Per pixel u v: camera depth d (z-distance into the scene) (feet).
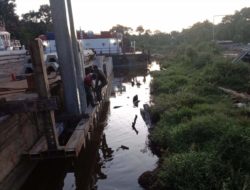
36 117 32.14
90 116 37.45
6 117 25.14
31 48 24.08
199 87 49.96
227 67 56.65
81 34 145.89
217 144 25.12
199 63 79.97
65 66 34.53
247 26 194.29
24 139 28.73
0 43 84.69
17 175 26.18
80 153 32.35
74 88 35.60
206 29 223.30
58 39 33.42
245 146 23.35
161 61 153.58
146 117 45.98
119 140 39.37
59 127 34.65
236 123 29.17
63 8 32.17
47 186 29.17
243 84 51.37
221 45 134.00
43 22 197.98
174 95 48.39
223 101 42.11
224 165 22.40
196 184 21.80
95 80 46.83
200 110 36.52
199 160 23.44
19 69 52.06
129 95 71.87
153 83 72.64
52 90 39.58
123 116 51.67
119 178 28.78
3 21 150.00
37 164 31.22
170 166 24.36
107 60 100.32
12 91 30.78
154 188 24.41
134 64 145.69
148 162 31.42
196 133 28.89
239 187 20.25
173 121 35.47
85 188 28.07
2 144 24.07
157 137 34.01
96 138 40.68
